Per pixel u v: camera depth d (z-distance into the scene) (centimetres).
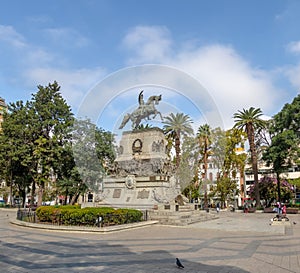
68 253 959
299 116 3519
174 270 752
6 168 3878
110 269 761
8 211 3494
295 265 808
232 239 1296
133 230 1595
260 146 4572
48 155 3453
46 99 3725
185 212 2119
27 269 758
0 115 5478
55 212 1686
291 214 3338
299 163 3547
